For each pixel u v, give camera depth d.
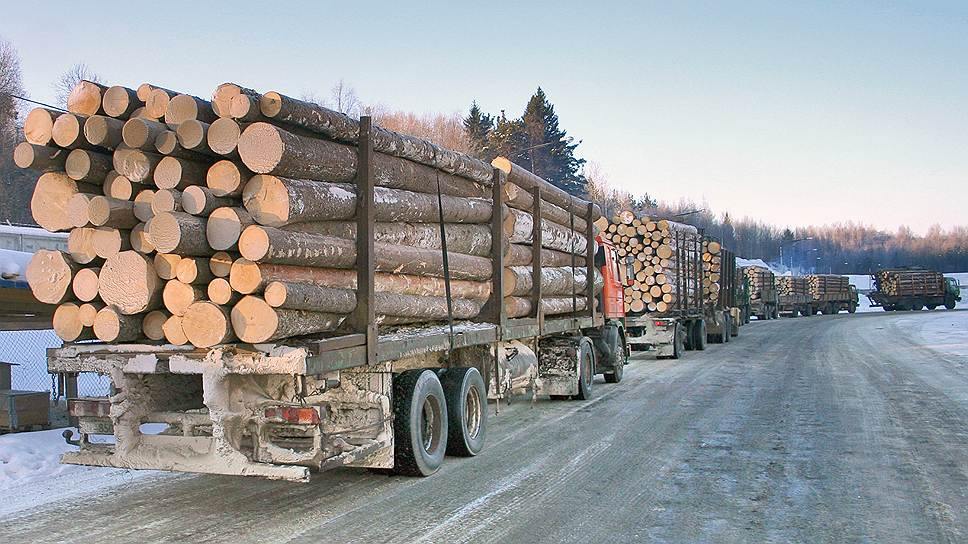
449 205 8.16
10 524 5.72
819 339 26.28
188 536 5.43
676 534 5.49
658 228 19.92
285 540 5.33
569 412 11.01
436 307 7.95
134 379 5.94
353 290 6.41
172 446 5.84
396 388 7.05
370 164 6.51
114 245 5.80
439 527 5.62
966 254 164.38
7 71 42.41
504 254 9.65
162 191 5.60
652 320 19.44
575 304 12.73
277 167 5.49
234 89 5.58
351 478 7.10
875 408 10.97
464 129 68.38
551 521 5.77
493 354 9.23
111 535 5.46
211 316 5.53
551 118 75.88
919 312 51.81
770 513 5.98
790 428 9.52
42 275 5.99
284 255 5.55
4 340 19.48
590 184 83.44
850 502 6.26
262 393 5.98
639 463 7.68
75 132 5.76
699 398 12.30
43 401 9.82
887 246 174.25
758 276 43.34
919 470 7.30
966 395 12.11
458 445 7.85
